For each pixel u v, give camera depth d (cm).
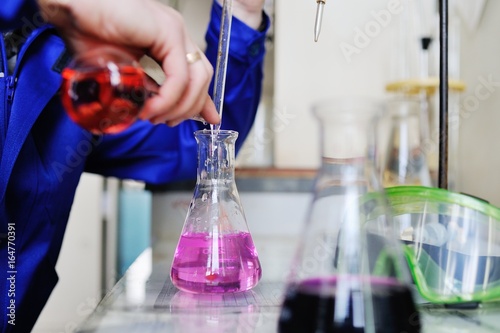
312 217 41
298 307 37
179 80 47
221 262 55
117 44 47
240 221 58
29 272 82
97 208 190
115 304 51
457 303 49
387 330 35
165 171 113
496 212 52
